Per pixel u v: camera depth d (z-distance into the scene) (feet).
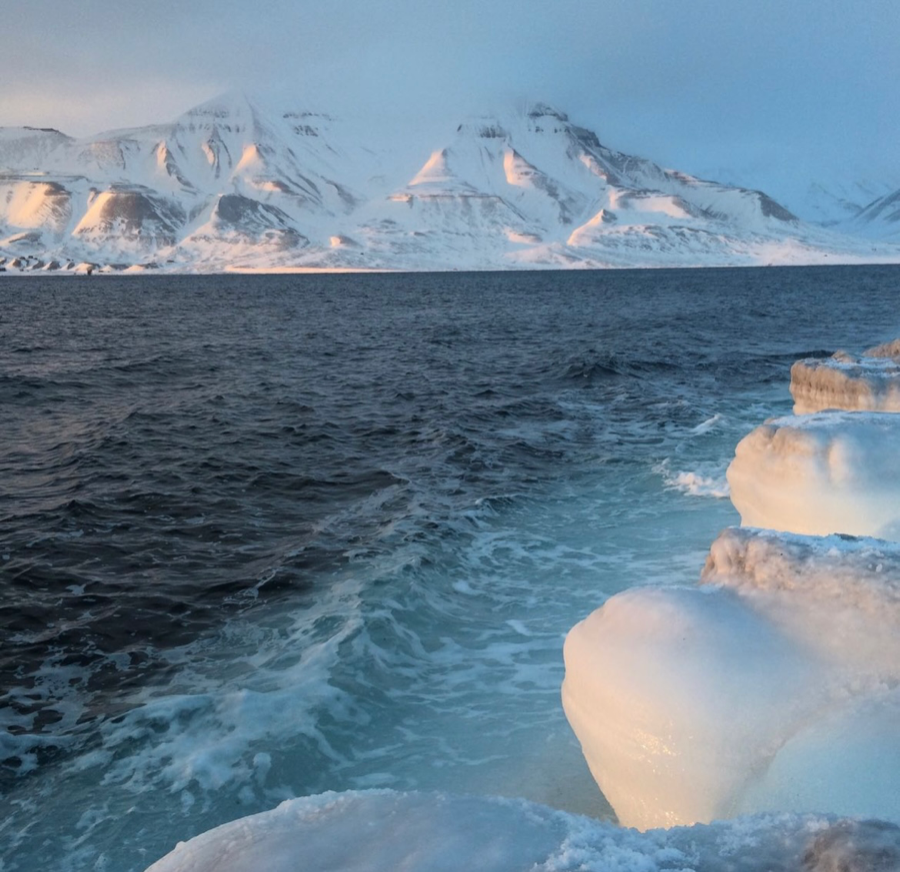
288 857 6.95
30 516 35.86
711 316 160.66
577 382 73.72
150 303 234.79
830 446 20.94
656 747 11.58
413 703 20.10
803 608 11.93
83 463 44.93
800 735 10.40
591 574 28.22
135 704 20.53
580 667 12.98
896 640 11.02
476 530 33.17
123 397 68.03
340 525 34.40
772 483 21.68
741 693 11.25
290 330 139.44
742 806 10.44
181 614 25.91
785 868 6.26
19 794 16.96
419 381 76.18
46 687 21.58
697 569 28.12
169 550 31.76
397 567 28.43
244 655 22.98
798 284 319.88
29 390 70.08
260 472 43.24
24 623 25.34
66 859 15.08
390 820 7.36
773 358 88.89
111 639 24.30
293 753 17.97
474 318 168.35
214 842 7.44
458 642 23.41
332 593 26.96
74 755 18.28
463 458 45.24
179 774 17.40
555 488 39.09
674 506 35.63
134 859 15.03
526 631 24.04
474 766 17.46
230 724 19.17
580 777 16.84
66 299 262.06
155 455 46.93
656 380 74.02
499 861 6.59
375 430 53.83
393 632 23.63
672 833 7.02
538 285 366.02
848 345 102.99
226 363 91.45
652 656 11.99
